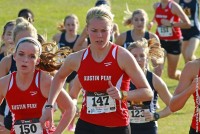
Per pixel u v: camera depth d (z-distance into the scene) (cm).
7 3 3981
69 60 1048
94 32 1008
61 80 1053
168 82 2459
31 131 1047
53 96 1033
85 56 1038
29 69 1017
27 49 1012
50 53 1098
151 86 1228
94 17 1005
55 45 1116
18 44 1023
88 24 1014
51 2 4038
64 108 1064
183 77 1020
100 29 1004
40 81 1033
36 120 1044
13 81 1035
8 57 1237
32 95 1032
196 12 2434
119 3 4056
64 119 1062
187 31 2414
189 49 2406
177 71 2386
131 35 1922
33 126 1043
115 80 1030
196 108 1016
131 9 3922
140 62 1224
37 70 1040
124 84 1038
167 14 2327
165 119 1911
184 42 2430
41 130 1046
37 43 1029
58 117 1908
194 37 2417
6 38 1393
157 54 1320
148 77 1232
